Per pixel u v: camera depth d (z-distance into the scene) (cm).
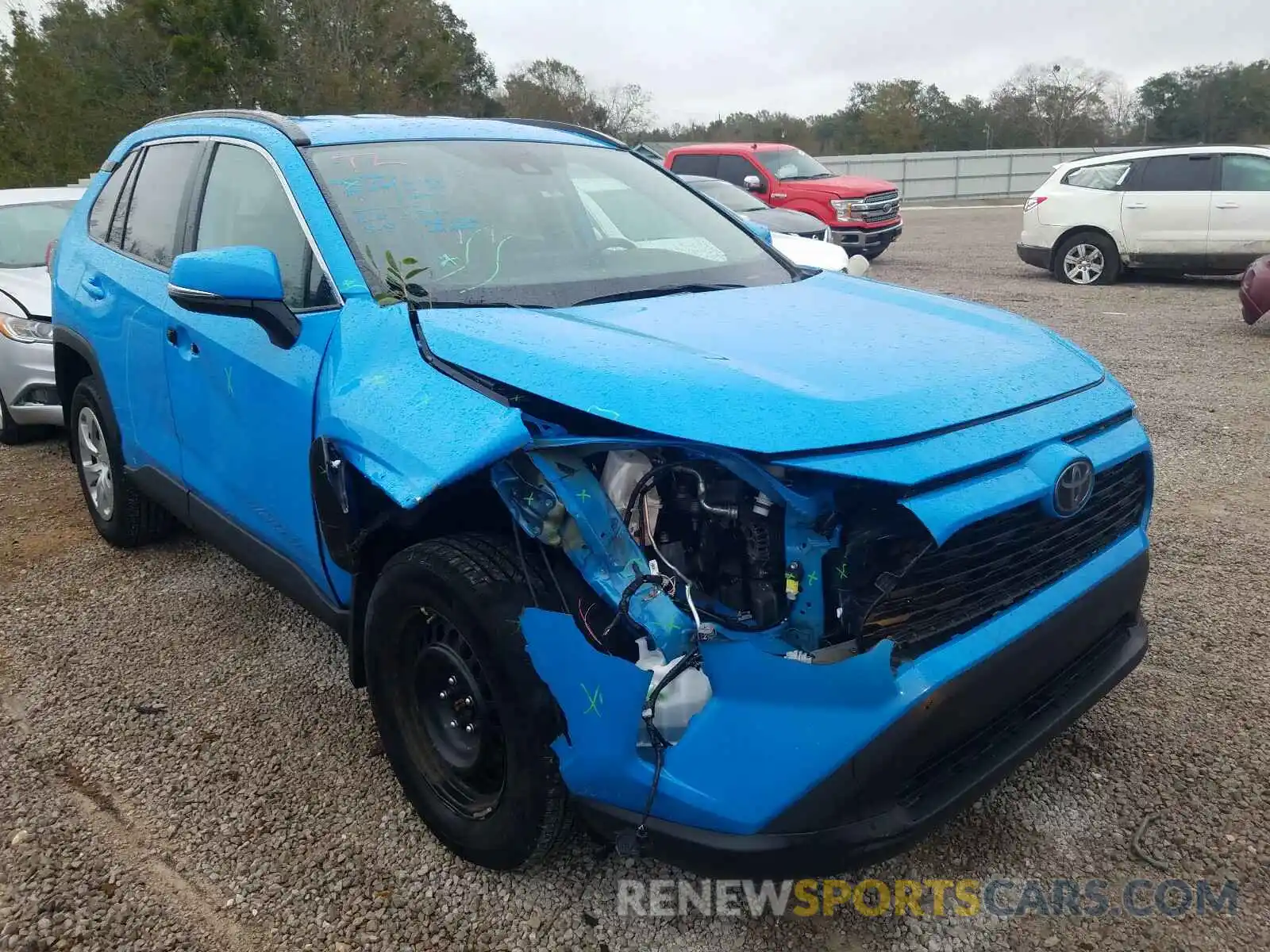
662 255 349
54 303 469
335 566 290
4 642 390
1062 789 294
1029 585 244
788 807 204
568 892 255
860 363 247
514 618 222
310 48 3325
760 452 206
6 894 255
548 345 246
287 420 291
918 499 209
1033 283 1371
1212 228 1255
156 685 358
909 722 211
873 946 239
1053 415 247
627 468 225
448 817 256
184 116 421
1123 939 240
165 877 262
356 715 338
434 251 305
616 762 214
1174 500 533
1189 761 307
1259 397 729
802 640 212
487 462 217
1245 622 395
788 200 1585
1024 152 3672
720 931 243
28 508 544
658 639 212
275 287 285
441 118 392
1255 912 247
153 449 394
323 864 266
